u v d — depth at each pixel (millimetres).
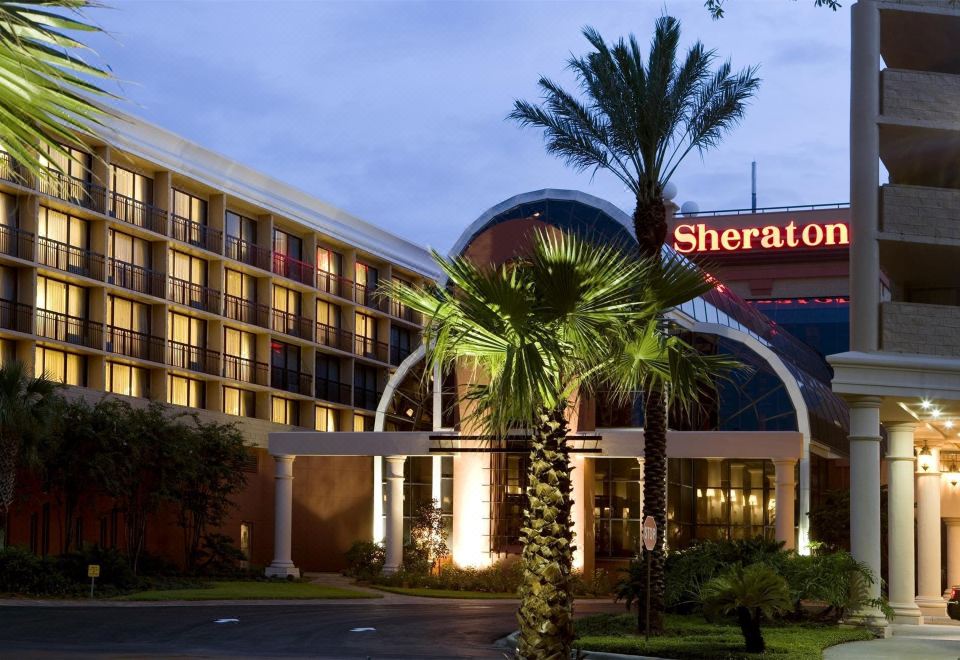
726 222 86938
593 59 27672
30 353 44594
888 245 29359
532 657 13500
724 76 27969
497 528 48906
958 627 30328
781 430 46938
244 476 51094
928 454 37406
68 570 38062
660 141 27906
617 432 46969
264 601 38938
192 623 29172
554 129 28219
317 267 64188
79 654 20969
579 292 13680
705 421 47781
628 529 49156
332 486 57312
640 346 16656
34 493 42375
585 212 51875
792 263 85938
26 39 3553
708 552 31047
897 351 28859
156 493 45062
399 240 69938
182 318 54031
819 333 83938
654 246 27719
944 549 51812
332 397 65438
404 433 48844
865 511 28547
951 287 33375
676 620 29578
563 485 13875
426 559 49344
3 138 3672
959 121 29094
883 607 28219
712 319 50594
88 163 47969
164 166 51594
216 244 55562
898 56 32188
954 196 29219
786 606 22156
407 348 73000
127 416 45656
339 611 35250
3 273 44344
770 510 50281
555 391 14086
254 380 58750
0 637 24359
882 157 31609
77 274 47000
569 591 13703
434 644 26031
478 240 52969
